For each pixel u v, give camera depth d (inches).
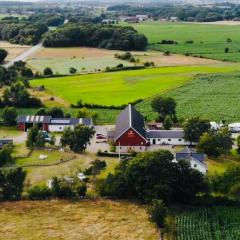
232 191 4697.3
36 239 4131.4
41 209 4655.5
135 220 4426.7
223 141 5944.9
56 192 4867.1
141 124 6545.3
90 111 7687.0
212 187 4849.9
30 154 6033.5
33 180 5265.8
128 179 4827.8
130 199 4837.6
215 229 4212.6
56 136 6776.6
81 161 5812.0
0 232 4244.6
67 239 4126.5
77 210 4630.9
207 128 6304.1
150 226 4315.9
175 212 4559.5
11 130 7022.6
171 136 6387.8
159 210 4286.4
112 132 6505.9
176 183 4734.3
